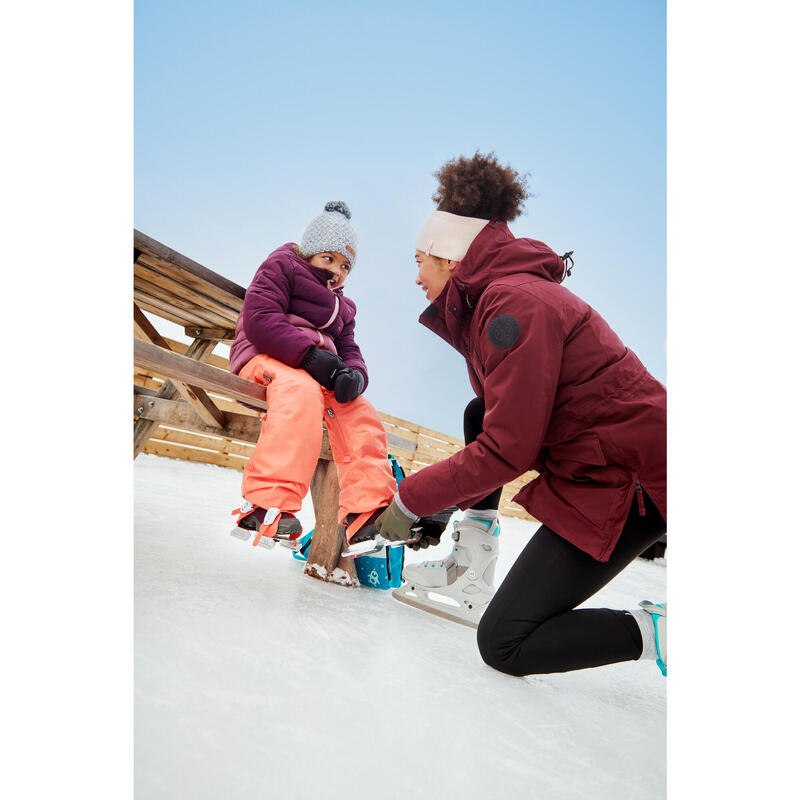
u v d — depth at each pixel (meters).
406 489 1.16
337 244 1.65
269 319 1.46
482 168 1.27
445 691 0.93
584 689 1.11
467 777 0.69
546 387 1.04
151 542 1.48
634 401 1.06
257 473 1.27
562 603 1.07
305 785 0.61
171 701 0.72
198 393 1.60
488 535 1.44
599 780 0.74
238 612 1.08
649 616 1.03
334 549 1.54
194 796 0.56
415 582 1.46
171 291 1.64
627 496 1.05
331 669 0.92
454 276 1.24
